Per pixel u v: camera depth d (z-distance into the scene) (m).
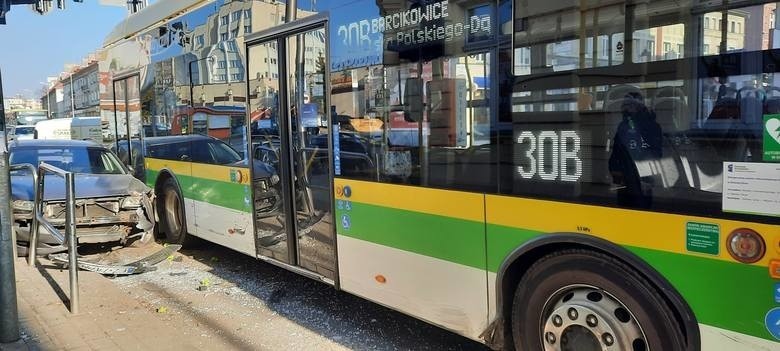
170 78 7.89
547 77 3.27
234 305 5.70
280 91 5.46
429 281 4.09
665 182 2.82
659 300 2.92
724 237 2.63
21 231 7.30
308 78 5.14
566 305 3.31
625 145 2.96
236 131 6.32
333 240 4.95
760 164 2.50
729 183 2.60
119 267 7.02
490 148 3.60
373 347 4.60
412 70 4.09
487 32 3.57
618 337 3.07
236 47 6.19
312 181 5.18
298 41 5.23
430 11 3.93
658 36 2.82
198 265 7.38
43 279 6.31
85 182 8.13
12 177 8.19
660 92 2.82
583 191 3.15
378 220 4.47
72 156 9.15
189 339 4.73
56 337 4.61
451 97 3.82
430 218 4.03
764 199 2.50
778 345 2.52
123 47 9.53
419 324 5.07
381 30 4.32
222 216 6.80
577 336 3.27
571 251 3.26
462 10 3.72
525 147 3.41
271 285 6.38
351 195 4.70
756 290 2.55
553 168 3.28
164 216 8.57
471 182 3.73
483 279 3.72
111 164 9.25
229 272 6.99
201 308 5.61
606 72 3.02
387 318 5.24
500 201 3.56
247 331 4.96
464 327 3.88
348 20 4.63
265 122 5.76
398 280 4.34
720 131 2.63
